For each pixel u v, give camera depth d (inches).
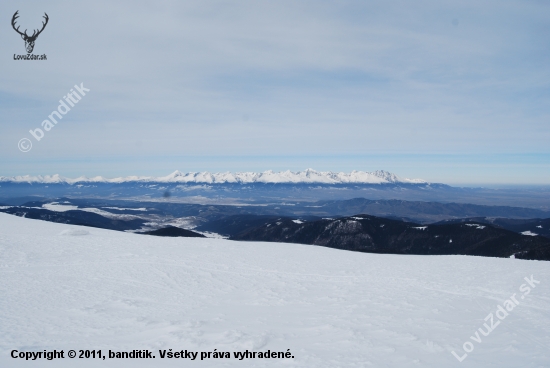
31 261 735.7
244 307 454.9
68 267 690.8
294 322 395.5
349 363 290.8
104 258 785.6
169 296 504.1
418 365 288.5
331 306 459.2
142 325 380.5
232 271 681.6
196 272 665.6
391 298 495.8
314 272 681.0
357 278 629.0
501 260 821.2
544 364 291.4
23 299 473.7
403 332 362.3
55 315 410.9
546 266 724.7
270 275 652.7
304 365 286.4
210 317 411.5
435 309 441.4
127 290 531.8
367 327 377.7
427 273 665.0
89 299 480.7
